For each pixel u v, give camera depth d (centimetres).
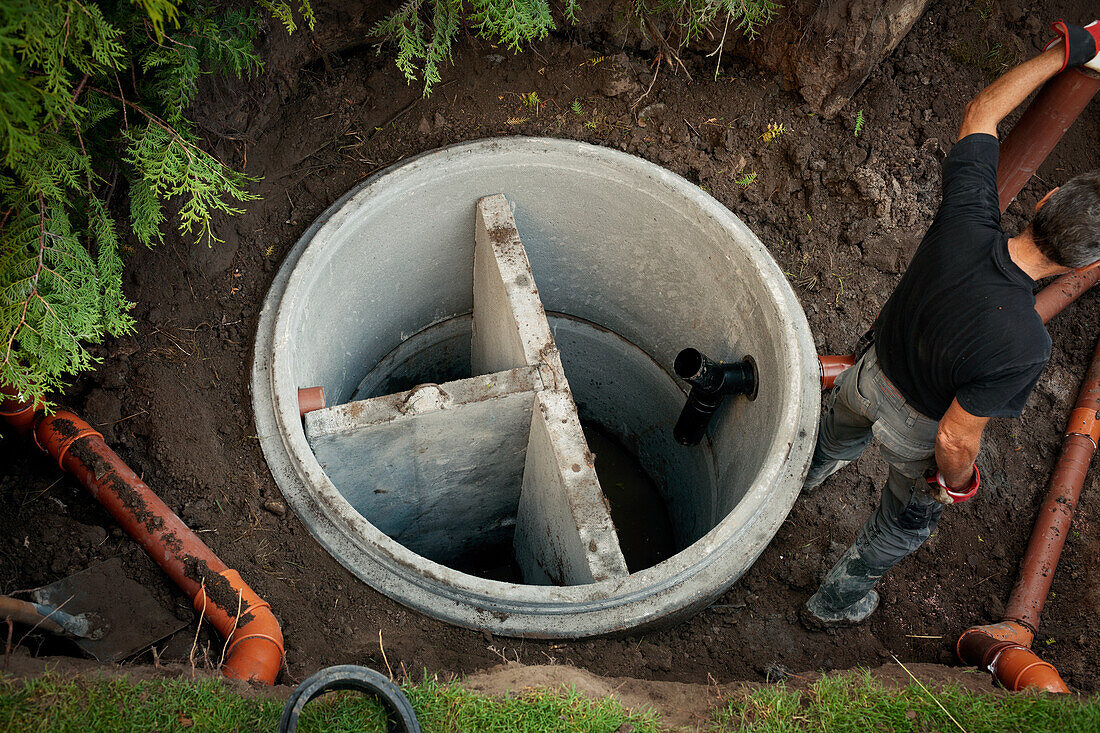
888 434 278
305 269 378
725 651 325
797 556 350
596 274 483
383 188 400
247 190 398
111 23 281
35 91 231
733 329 427
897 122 423
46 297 276
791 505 344
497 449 414
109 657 268
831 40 394
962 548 348
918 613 335
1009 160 330
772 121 430
